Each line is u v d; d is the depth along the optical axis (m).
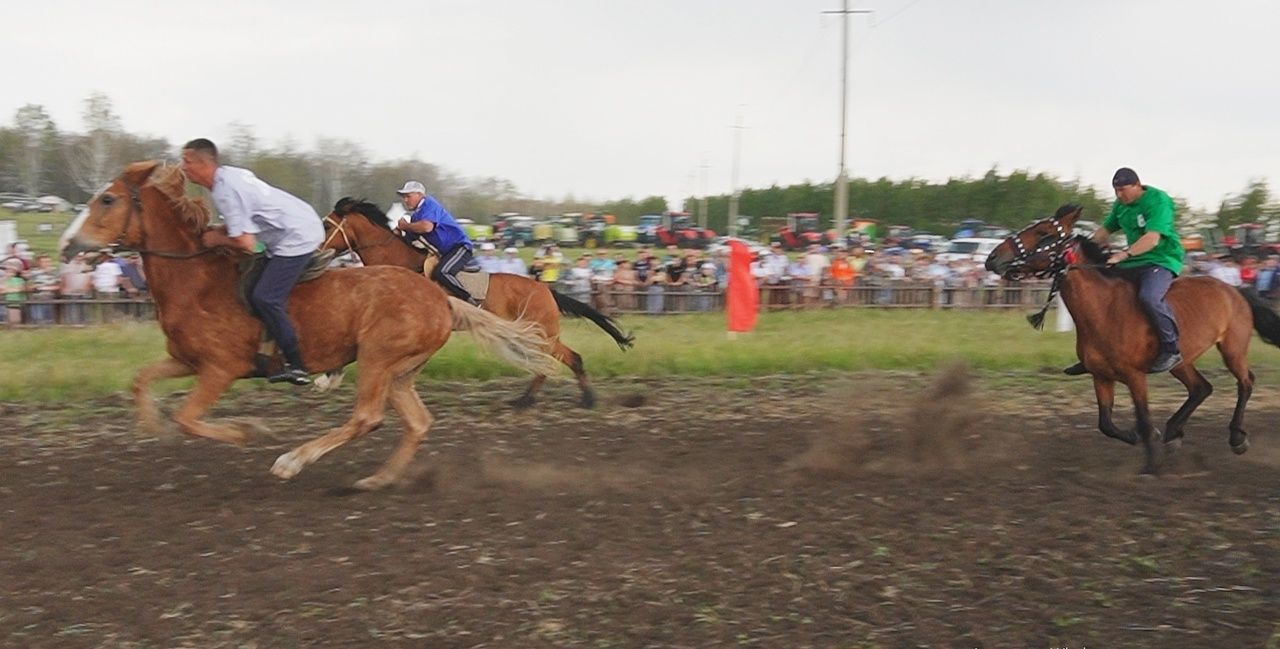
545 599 4.76
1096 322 7.25
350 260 16.16
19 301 15.80
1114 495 6.56
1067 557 5.33
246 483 6.78
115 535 5.61
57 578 4.98
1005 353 13.32
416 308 6.50
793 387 11.09
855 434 8.27
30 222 26.83
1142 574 5.10
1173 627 4.47
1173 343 7.14
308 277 6.36
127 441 8.02
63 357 12.26
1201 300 7.50
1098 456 7.80
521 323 6.86
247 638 4.35
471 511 6.12
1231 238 29.83
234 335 6.26
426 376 11.38
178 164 6.30
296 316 6.32
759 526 5.84
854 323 18.27
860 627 4.49
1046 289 22.12
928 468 7.32
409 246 9.48
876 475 7.11
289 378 6.39
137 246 6.20
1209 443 8.31
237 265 6.34
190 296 6.21
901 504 6.30
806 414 9.49
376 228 9.46
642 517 6.02
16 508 6.12
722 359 12.47
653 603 4.72
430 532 5.71
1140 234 7.40
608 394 10.55
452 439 8.22
